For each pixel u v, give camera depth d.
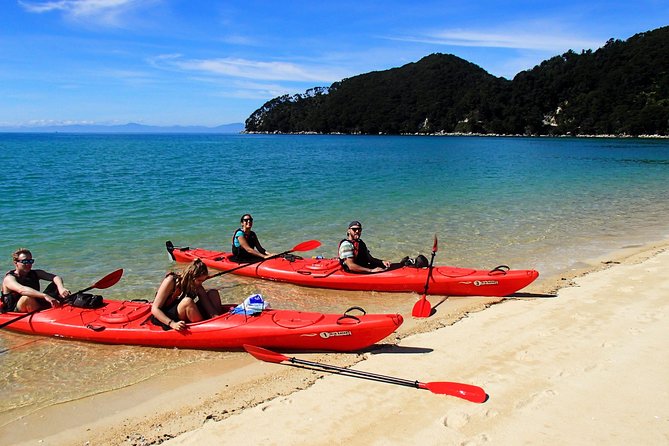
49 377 5.10
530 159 42.03
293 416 4.20
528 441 3.71
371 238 11.16
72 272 8.53
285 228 12.33
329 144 84.44
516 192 19.48
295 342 5.55
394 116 172.62
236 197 17.27
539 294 7.34
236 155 46.47
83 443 3.96
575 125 126.44
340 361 5.32
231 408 4.40
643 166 33.84
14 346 5.83
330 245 10.71
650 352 5.10
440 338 5.80
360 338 5.41
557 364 4.94
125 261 9.26
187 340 5.66
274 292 7.93
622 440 3.69
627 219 13.53
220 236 11.44
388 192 19.17
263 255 8.82
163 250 10.12
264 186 20.56
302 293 7.88
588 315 6.27
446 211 14.84
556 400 4.26
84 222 12.57
